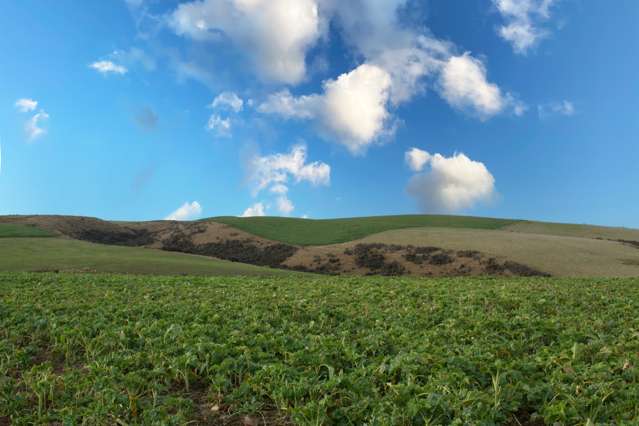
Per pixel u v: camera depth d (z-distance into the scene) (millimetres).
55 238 73500
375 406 8961
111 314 17172
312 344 12625
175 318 16359
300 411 8898
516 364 10820
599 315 17203
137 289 24969
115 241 91000
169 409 9883
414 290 23609
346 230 94438
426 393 9195
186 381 11078
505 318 16172
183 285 27281
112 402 9578
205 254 83125
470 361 10742
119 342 13633
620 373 10672
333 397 9680
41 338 15141
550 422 8578
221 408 10102
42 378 11203
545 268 57781
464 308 18000
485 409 8727
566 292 22641
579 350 11617
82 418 9375
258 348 12266
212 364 11758
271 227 98625
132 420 9258
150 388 10617
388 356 11422
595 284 27688
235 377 11102
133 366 11914
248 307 18938
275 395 9680
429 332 14055
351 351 12000
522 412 9414
